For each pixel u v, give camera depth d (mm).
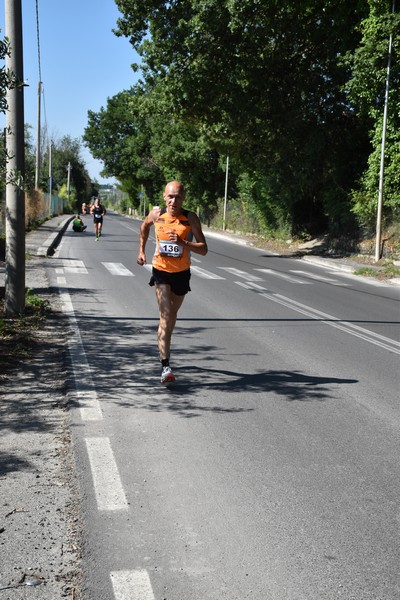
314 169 27125
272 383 6633
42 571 3014
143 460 4402
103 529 3430
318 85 26297
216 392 6211
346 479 4234
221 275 17172
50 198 51688
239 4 21656
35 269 15969
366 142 27125
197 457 4512
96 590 2883
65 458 4367
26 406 5484
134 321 9766
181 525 3514
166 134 50969
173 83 24344
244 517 3643
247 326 9891
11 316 9375
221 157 46594
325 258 24500
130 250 23312
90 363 7094
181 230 6230
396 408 5902
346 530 3531
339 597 2902
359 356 8117
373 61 20844
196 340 8672
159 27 23938
